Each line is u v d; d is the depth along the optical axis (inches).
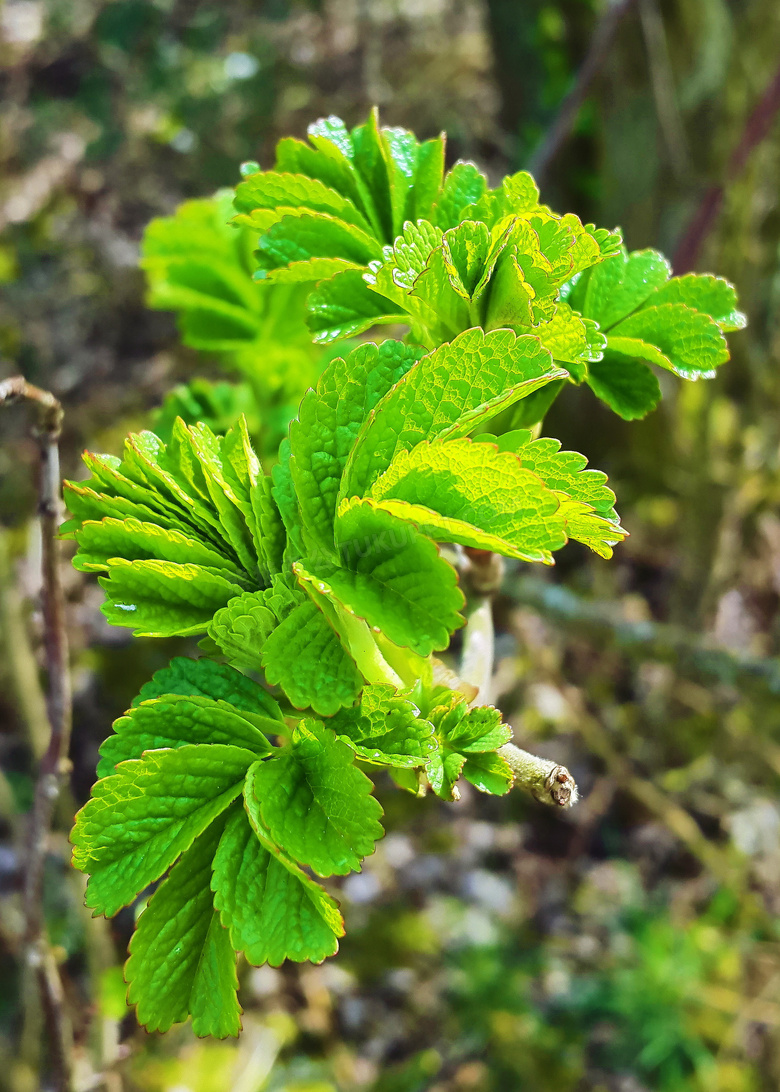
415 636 7.4
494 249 8.0
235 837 7.8
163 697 7.9
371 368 7.8
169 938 7.8
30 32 54.9
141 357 43.4
